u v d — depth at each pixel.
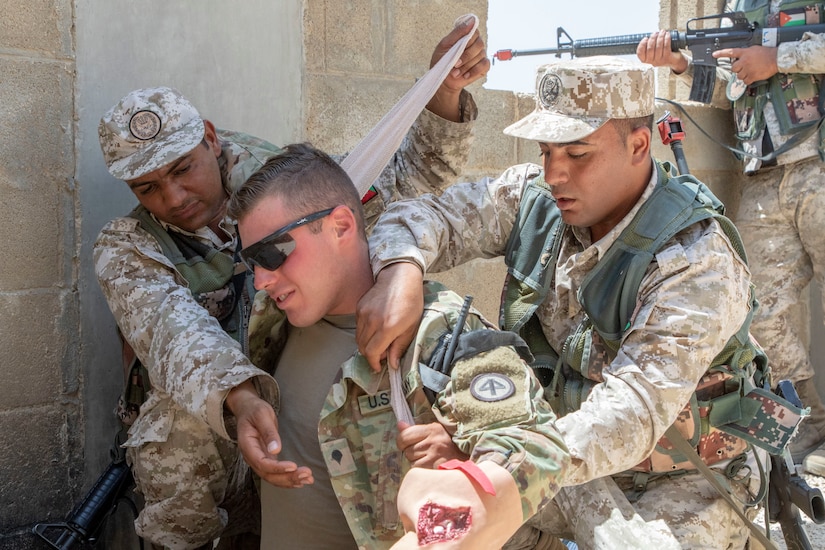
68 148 2.83
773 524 3.62
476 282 4.07
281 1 3.30
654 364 1.96
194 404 2.01
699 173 4.95
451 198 2.46
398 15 3.63
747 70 4.20
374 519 1.74
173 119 2.51
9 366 2.75
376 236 2.14
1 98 2.69
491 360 1.66
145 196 2.50
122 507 2.94
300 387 1.90
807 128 4.21
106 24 2.89
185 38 3.07
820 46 4.03
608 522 2.13
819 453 4.32
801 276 4.43
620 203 2.15
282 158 1.84
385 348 1.74
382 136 2.50
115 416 2.97
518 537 2.41
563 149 2.11
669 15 5.18
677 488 2.21
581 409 1.95
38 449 2.82
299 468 1.73
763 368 2.34
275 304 2.00
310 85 3.42
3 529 2.76
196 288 2.51
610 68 2.09
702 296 2.01
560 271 2.29
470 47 2.73
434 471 1.47
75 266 2.87
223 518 2.45
